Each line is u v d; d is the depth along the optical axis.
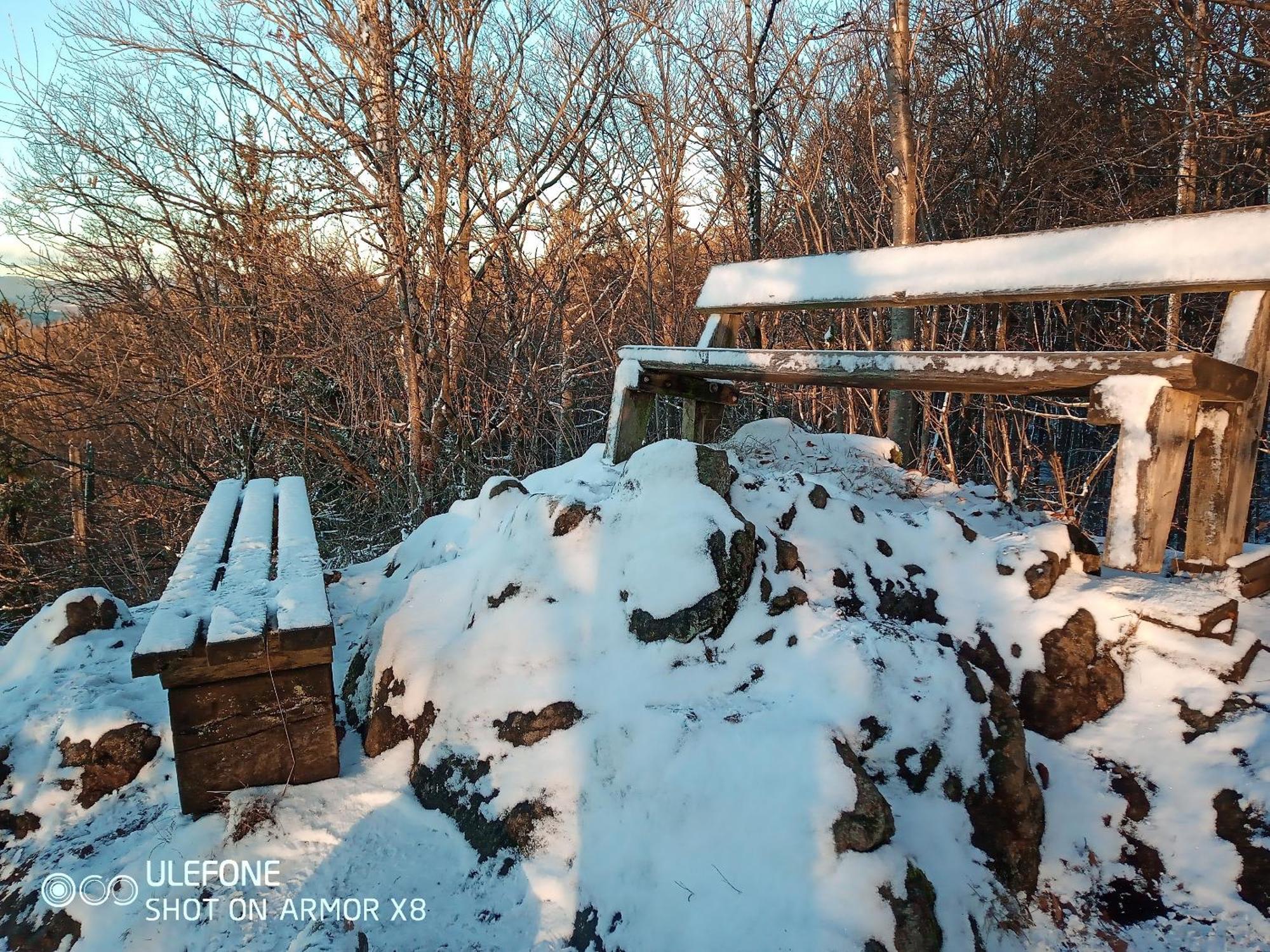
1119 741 2.28
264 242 7.91
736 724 1.97
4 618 9.96
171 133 8.15
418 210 7.46
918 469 6.00
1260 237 2.41
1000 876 1.97
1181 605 2.41
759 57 8.12
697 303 4.23
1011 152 9.73
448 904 1.97
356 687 2.79
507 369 7.76
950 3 9.37
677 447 2.56
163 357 8.84
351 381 7.77
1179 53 8.88
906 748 2.00
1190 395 2.42
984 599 2.60
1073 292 2.79
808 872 1.66
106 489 10.45
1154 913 1.94
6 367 8.82
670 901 1.76
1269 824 1.98
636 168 8.35
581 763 2.10
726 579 2.31
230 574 2.57
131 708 2.61
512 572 2.56
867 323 7.74
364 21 7.04
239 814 2.15
